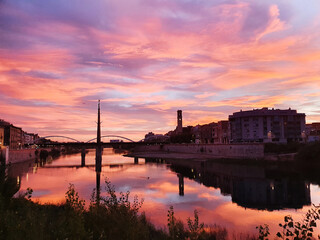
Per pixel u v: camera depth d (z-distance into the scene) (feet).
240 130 445.78
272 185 188.14
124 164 398.42
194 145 520.83
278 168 262.47
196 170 293.43
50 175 267.39
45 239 27.73
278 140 423.23
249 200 142.72
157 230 69.26
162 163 397.60
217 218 106.63
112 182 212.43
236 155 383.45
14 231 26.76
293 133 427.74
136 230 35.60
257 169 268.41
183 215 110.32
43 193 162.30
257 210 120.57
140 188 182.60
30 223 28.76
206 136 581.12
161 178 235.20
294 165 267.80
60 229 30.37
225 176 238.89
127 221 36.76
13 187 53.62
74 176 257.34
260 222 100.58
